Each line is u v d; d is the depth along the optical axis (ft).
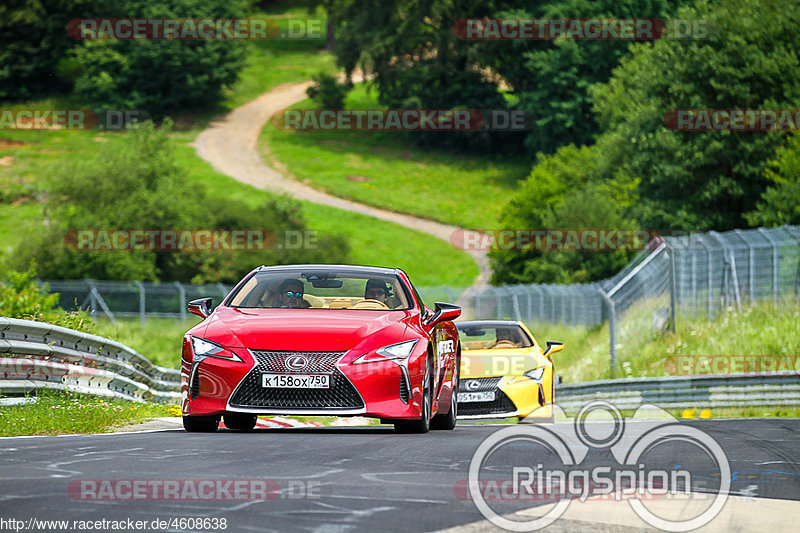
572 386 217.15
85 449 77.82
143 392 175.42
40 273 604.08
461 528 47.75
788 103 558.97
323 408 94.84
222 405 95.20
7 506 49.65
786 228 315.58
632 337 303.68
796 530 51.78
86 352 145.59
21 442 84.64
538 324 394.32
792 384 209.77
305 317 101.14
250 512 49.39
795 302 303.89
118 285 443.32
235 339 96.78
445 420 119.96
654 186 581.94
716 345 277.85
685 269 329.31
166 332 408.05
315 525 46.57
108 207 638.53
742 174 558.56
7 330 120.16
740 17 568.00
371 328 99.35
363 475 64.95
